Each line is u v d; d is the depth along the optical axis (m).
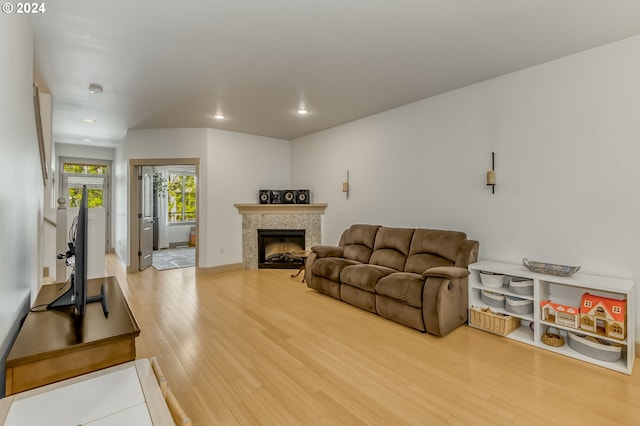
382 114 4.65
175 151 5.54
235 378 2.27
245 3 2.14
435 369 2.40
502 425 1.81
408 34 2.55
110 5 2.13
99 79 3.40
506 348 2.75
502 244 3.39
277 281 5.02
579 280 2.61
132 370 1.17
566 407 1.96
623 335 2.40
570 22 2.38
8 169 1.54
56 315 1.73
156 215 8.88
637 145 2.58
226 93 3.85
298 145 6.33
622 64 2.63
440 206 3.95
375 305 3.49
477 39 2.63
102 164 7.56
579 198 2.88
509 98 3.31
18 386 1.29
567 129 2.93
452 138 3.80
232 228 5.83
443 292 2.94
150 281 5.02
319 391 2.12
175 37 2.57
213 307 3.77
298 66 3.13
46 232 4.52
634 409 1.94
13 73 1.66
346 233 4.86
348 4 2.16
